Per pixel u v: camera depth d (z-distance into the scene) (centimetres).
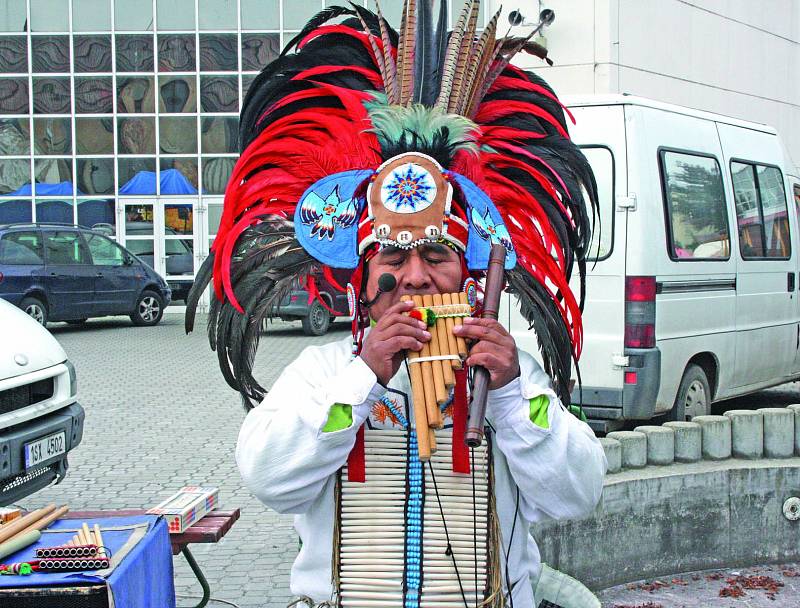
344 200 196
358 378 175
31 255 1390
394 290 190
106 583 226
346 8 221
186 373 1086
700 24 1602
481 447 186
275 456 178
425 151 194
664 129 628
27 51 1873
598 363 598
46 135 1884
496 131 211
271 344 1316
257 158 208
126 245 1895
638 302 589
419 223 186
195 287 214
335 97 212
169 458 668
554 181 212
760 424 447
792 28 1853
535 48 229
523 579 195
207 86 1873
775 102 1822
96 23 1866
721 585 407
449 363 177
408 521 183
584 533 391
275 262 210
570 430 183
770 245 755
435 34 207
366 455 186
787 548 434
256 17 1859
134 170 1891
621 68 1436
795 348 796
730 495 424
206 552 471
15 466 419
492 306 180
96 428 773
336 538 183
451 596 181
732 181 704
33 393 449
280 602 405
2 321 462
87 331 1524
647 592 399
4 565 240
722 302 672
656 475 412
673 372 614
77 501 559
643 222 591
